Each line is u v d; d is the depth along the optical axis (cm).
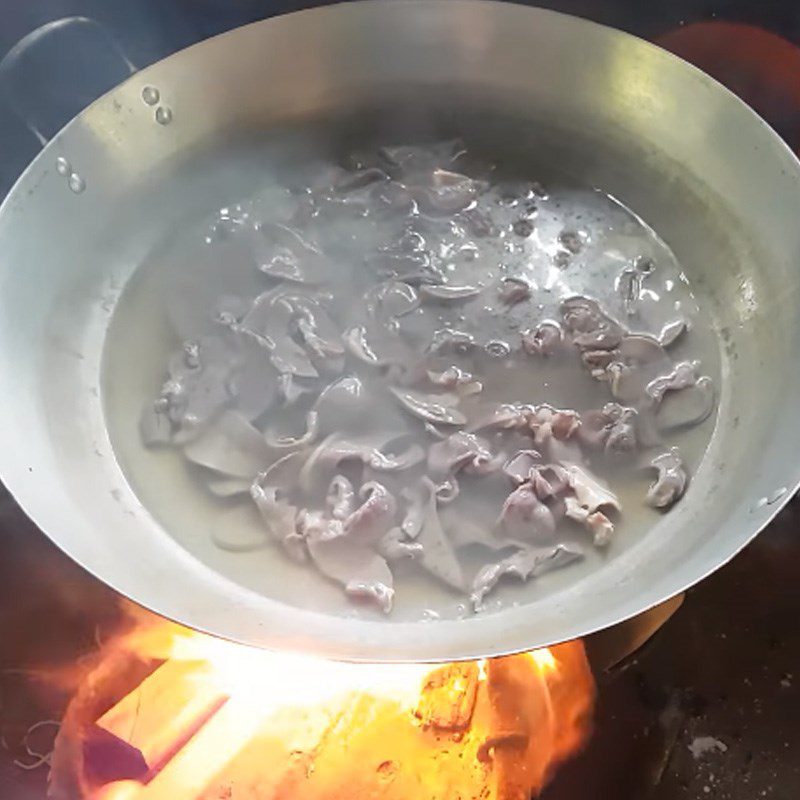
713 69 96
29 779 69
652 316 73
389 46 80
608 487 65
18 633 75
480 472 65
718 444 66
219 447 67
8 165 92
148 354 73
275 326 73
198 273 76
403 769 65
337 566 61
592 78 78
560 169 81
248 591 60
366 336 72
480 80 81
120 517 63
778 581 73
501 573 61
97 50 94
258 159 82
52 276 70
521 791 64
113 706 69
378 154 82
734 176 72
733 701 69
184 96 77
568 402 69
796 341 64
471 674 66
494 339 72
